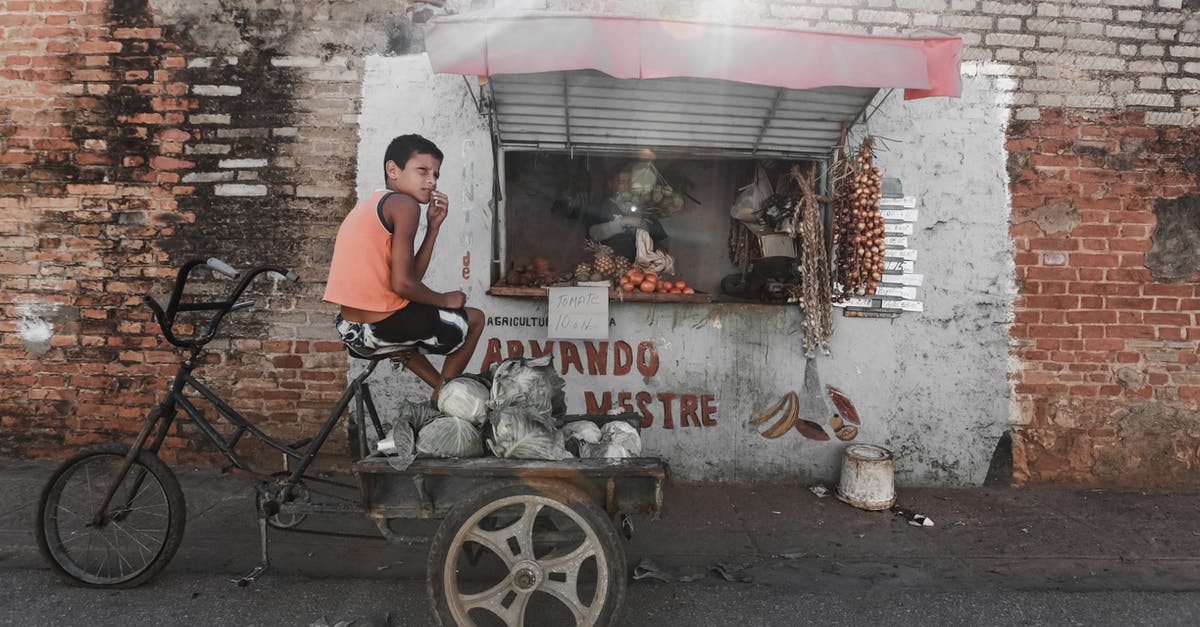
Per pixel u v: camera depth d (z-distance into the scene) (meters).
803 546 3.79
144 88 4.47
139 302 4.55
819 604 3.18
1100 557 3.72
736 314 4.57
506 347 4.53
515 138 4.32
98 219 4.52
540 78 3.74
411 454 2.69
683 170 5.13
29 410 4.63
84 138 4.49
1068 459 4.72
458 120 4.43
